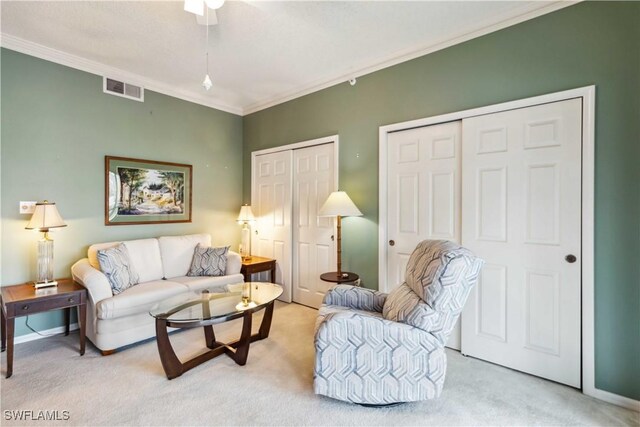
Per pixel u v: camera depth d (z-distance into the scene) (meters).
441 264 1.79
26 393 2.00
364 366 1.83
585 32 2.03
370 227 3.15
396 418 1.79
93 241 3.18
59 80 2.95
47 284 2.61
